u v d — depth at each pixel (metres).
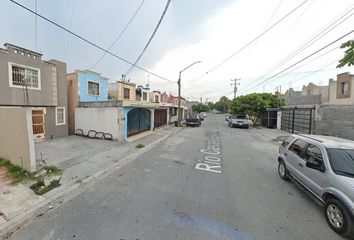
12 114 6.45
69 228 3.61
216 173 6.83
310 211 4.34
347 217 3.39
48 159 7.96
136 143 12.15
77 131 14.45
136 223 3.78
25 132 6.13
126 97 21.23
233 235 3.47
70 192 5.18
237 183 5.94
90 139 12.99
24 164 6.34
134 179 6.17
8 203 4.47
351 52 5.77
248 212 4.26
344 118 12.38
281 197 5.02
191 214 4.14
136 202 4.64
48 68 12.31
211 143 12.86
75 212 4.17
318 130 14.13
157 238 3.35
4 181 5.62
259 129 22.67
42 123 12.23
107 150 9.98
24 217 3.98
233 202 4.71
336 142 4.79
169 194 5.09
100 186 5.60
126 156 9.08
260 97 24.33
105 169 7.08
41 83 11.88
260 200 4.84
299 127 17.16
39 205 4.43
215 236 3.43
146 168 7.32
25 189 5.17
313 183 4.43
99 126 13.36
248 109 24.70
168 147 11.37
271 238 3.41
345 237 3.47
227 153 10.02
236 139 14.83
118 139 12.59
